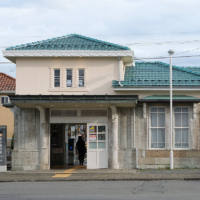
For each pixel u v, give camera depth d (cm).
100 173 1730
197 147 1934
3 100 3512
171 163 1873
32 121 1997
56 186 1359
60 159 2309
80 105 1903
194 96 1959
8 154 2833
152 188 1273
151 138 1969
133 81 1972
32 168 1961
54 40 2095
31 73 2008
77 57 1998
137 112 1970
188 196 1090
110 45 2017
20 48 1995
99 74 1994
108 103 1816
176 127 1958
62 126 2319
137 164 1931
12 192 1214
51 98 1795
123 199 1046
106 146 1973
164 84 1934
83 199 1055
